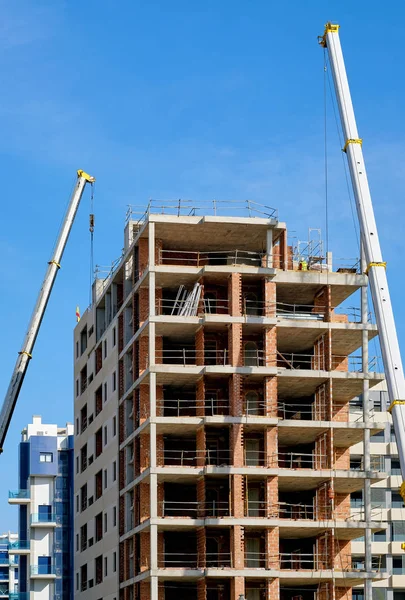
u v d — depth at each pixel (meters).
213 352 106.88
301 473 102.88
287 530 103.06
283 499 109.00
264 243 110.38
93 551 125.25
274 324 105.00
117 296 120.62
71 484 190.62
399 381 81.94
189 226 106.25
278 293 110.00
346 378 106.12
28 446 196.25
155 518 99.81
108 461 119.38
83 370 138.75
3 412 117.31
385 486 132.50
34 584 184.75
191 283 107.88
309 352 112.12
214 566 102.38
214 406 103.69
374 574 101.81
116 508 114.62
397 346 83.44
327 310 108.25
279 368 104.44
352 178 92.62
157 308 107.25
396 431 80.12
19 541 188.00
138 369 108.50
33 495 189.75
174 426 102.38
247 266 106.12
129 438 110.44
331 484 103.69
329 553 103.06
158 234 107.62
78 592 132.50
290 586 105.44
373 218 90.06
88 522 128.88
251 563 102.94
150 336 103.62
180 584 102.69
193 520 100.12
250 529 102.38
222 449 105.69
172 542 105.00
